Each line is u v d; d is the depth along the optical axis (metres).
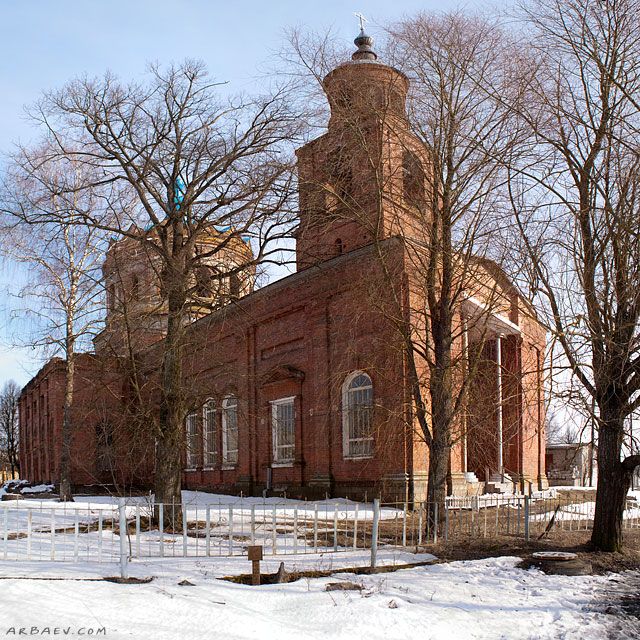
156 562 11.41
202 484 34.00
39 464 46.44
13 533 15.67
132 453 21.50
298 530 16.27
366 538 14.93
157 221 19.41
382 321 21.11
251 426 29.86
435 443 15.79
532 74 14.48
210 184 19.44
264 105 19.22
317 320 26.31
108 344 20.31
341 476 24.67
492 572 11.27
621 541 13.34
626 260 12.72
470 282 18.09
